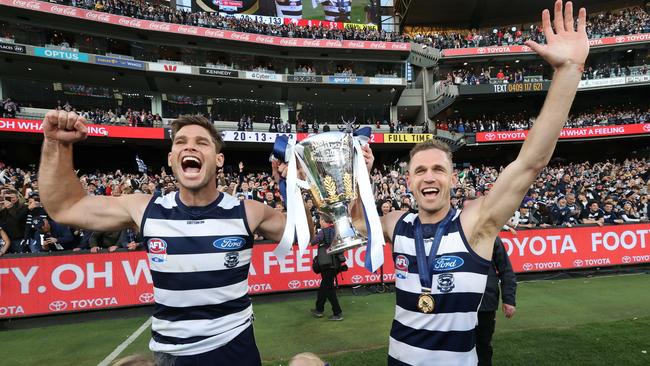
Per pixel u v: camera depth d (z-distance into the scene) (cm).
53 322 483
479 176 2086
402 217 186
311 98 2925
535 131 147
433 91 2945
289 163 187
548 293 568
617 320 441
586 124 2617
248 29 2622
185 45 2502
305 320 477
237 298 169
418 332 159
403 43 2795
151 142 2258
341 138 192
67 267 492
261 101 2775
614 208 753
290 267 587
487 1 3112
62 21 2122
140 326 471
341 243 171
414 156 174
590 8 3269
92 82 2350
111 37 2288
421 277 161
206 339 159
